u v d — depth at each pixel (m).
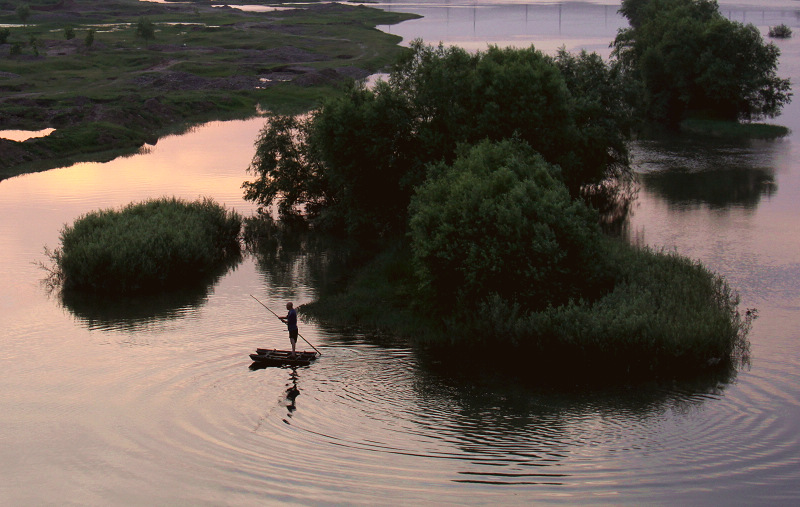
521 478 20.47
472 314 31.83
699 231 47.81
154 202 46.62
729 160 70.38
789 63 129.75
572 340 28.83
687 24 88.00
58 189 58.47
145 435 23.44
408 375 28.16
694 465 21.19
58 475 21.08
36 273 40.69
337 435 23.41
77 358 29.80
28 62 114.19
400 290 37.16
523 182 34.06
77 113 83.12
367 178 47.06
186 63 117.06
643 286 32.78
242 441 23.06
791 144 77.62
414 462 21.55
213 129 84.62
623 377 27.97
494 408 25.41
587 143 49.09
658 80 89.81
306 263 43.47
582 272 32.66
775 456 21.67
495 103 44.12
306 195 53.16
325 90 104.00
